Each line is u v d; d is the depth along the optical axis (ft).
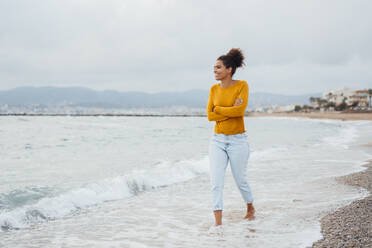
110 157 29.89
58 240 10.09
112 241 9.91
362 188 16.70
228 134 11.27
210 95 11.90
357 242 8.80
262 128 99.81
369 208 12.53
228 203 14.53
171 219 12.43
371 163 26.45
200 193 17.39
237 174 11.62
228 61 11.09
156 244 9.56
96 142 44.86
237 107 10.78
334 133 71.36
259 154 33.53
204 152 34.88
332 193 15.76
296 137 58.85
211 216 12.85
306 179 19.88
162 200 15.75
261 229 10.55
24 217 12.42
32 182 18.16
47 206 13.80
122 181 18.57
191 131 75.56
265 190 16.92
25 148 35.94
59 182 18.34
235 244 9.23
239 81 11.32
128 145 41.83
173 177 21.65
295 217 11.75
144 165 25.16
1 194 14.97
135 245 9.50
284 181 19.38
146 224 11.81
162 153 33.60
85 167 23.86
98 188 17.04
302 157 31.17
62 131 66.80
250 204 12.11
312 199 14.65
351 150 36.86
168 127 94.73
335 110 486.79
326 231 9.91
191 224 11.75
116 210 13.89
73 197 15.26
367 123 143.33
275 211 12.76
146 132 69.62
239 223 11.37
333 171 22.77
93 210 13.93
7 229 11.30
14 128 72.33
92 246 9.49
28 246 9.54
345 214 11.75
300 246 8.75
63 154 31.55
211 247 9.10
